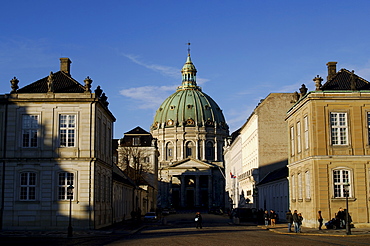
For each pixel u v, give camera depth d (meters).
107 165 56.31
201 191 195.62
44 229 48.62
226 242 32.56
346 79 50.94
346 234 39.12
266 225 54.41
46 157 49.56
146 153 131.12
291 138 58.12
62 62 58.09
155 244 31.48
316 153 47.81
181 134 198.00
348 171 47.72
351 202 47.25
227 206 152.88
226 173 158.00
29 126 50.38
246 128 101.62
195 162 187.38
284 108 84.25
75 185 49.22
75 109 50.41
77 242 34.56
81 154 49.84
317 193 47.28
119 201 67.81
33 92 51.91
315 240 34.06
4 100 50.25
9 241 35.56
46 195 49.03
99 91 58.88
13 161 49.50
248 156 98.62
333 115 48.50
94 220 49.25
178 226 60.50
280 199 66.38
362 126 48.22
